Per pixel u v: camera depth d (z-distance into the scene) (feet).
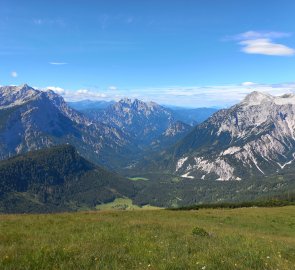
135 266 50.31
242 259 58.54
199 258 56.44
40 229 93.50
